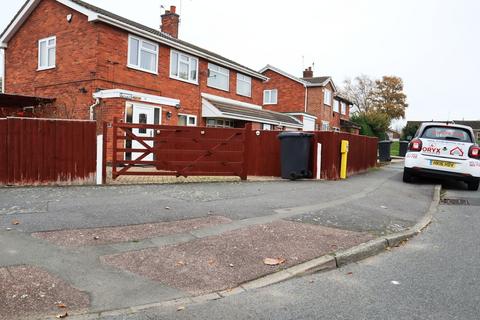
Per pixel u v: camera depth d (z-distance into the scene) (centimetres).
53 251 482
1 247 484
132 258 475
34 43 1739
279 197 862
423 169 1159
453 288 434
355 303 394
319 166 1204
